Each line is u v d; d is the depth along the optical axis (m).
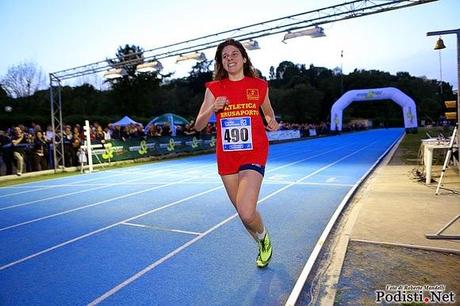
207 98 3.08
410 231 4.32
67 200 8.10
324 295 2.90
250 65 3.08
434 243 3.88
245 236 4.63
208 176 11.10
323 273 3.33
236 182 3.04
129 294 3.12
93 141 15.81
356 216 5.08
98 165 15.59
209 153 22.56
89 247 4.49
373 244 3.97
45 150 14.86
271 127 3.17
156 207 6.73
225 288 3.14
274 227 4.96
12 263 4.06
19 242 4.89
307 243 4.25
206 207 6.51
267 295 2.99
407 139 26.86
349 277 3.19
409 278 3.10
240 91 2.96
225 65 2.96
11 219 6.41
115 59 15.46
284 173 10.77
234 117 2.96
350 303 2.75
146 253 4.14
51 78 15.73
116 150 16.55
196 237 4.68
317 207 6.12
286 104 59.25
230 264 3.68
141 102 44.28
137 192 8.64
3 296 3.21
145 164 16.45
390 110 73.12
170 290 3.16
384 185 7.55
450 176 8.05
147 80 44.78
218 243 4.38
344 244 3.96
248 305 2.84
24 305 3.03
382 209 5.43
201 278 3.37
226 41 3.04
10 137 14.36
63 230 5.41
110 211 6.60
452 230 4.30
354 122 66.31
